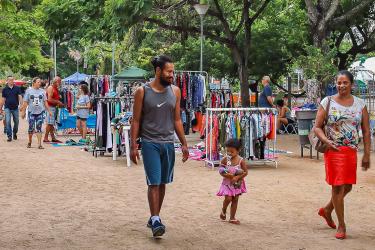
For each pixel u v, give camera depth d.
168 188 11.87
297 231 8.38
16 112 21.97
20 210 9.63
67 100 25.81
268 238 7.97
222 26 28.38
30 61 35.97
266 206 10.12
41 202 10.34
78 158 16.80
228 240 7.86
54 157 16.97
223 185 8.84
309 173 14.07
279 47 28.36
